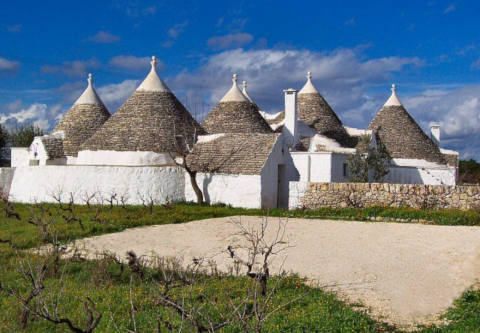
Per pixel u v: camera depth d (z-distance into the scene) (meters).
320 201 23.08
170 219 20.56
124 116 29.27
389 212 21.08
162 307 10.30
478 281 12.06
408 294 11.38
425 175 32.31
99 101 34.41
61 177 26.38
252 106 32.94
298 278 12.39
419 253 14.50
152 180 25.38
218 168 25.41
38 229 18.36
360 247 15.34
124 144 28.06
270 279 12.09
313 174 28.11
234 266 13.51
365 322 9.55
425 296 11.26
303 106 35.38
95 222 19.44
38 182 26.89
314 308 10.18
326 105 35.75
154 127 28.50
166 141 28.09
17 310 9.92
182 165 25.05
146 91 29.98
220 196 25.22
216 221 20.47
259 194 24.23
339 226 18.89
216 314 9.59
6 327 9.27
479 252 14.34
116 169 25.58
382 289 11.70
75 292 11.30
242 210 23.47
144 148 27.73
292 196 23.59
